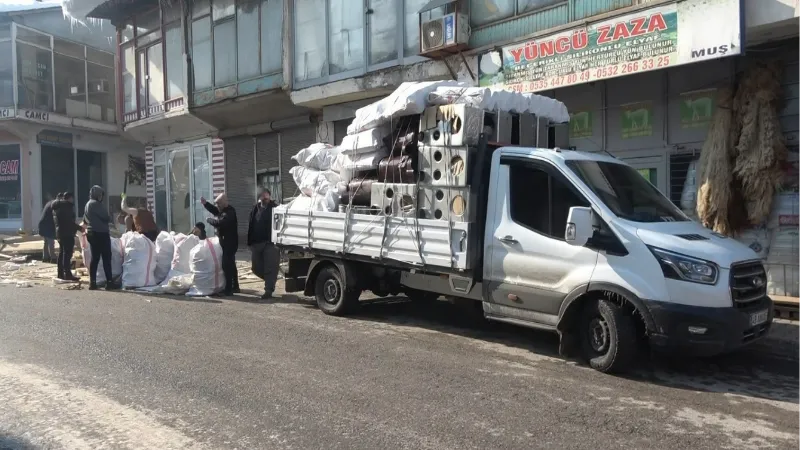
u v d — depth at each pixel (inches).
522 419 181.9
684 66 378.0
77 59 1024.2
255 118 693.3
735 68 358.6
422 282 301.4
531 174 255.4
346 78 547.2
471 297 279.0
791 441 167.8
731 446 163.9
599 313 231.9
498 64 430.0
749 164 344.2
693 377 229.6
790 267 345.4
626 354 225.8
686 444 164.9
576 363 245.6
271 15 625.3
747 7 311.9
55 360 244.5
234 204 737.0
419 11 467.8
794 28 317.7
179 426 175.5
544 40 399.2
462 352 261.3
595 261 229.6
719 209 351.6
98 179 1082.7
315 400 197.5
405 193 289.6
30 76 948.0
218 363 240.4
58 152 1010.7
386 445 162.2
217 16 687.1
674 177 387.2
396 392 206.2
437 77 482.3
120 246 466.3
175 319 328.8
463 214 265.7
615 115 414.6
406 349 265.7
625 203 242.1
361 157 319.6
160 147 845.8
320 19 575.5
